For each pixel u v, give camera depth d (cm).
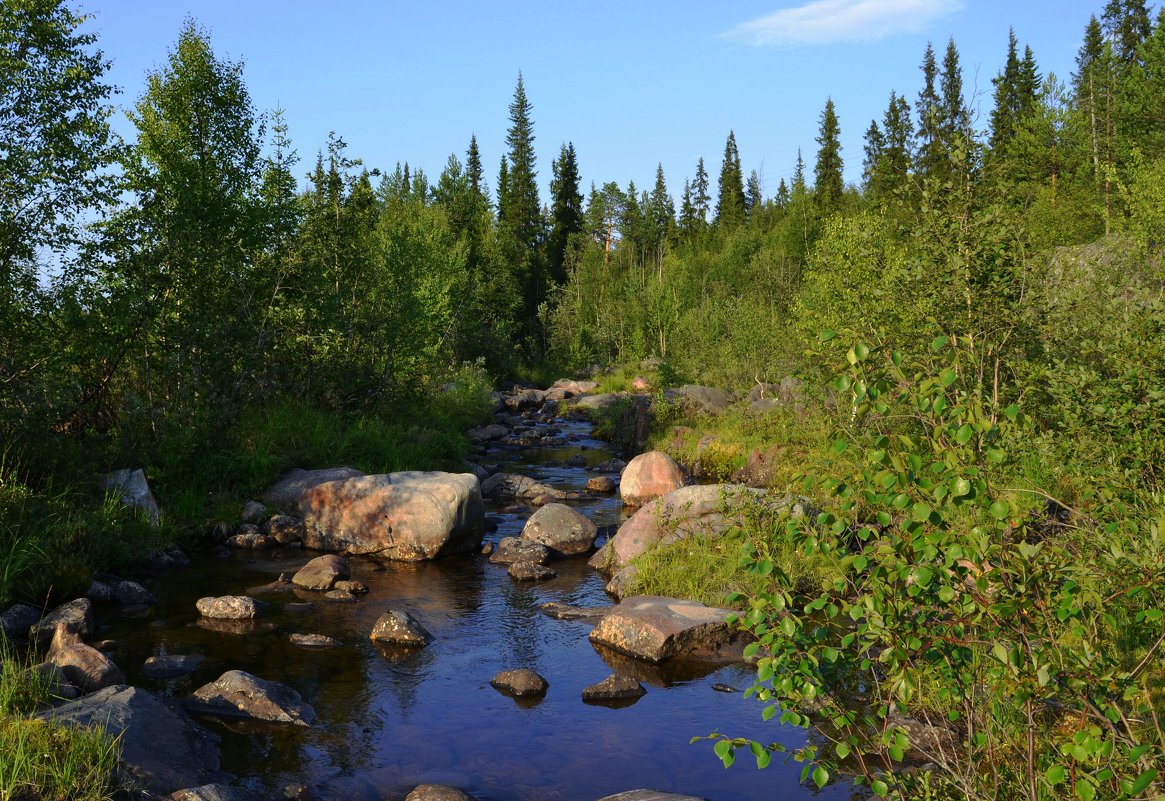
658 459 1697
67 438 1309
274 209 1880
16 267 1289
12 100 1267
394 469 1720
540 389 4591
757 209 9912
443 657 879
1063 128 3591
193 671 814
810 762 387
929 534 342
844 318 1291
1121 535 461
